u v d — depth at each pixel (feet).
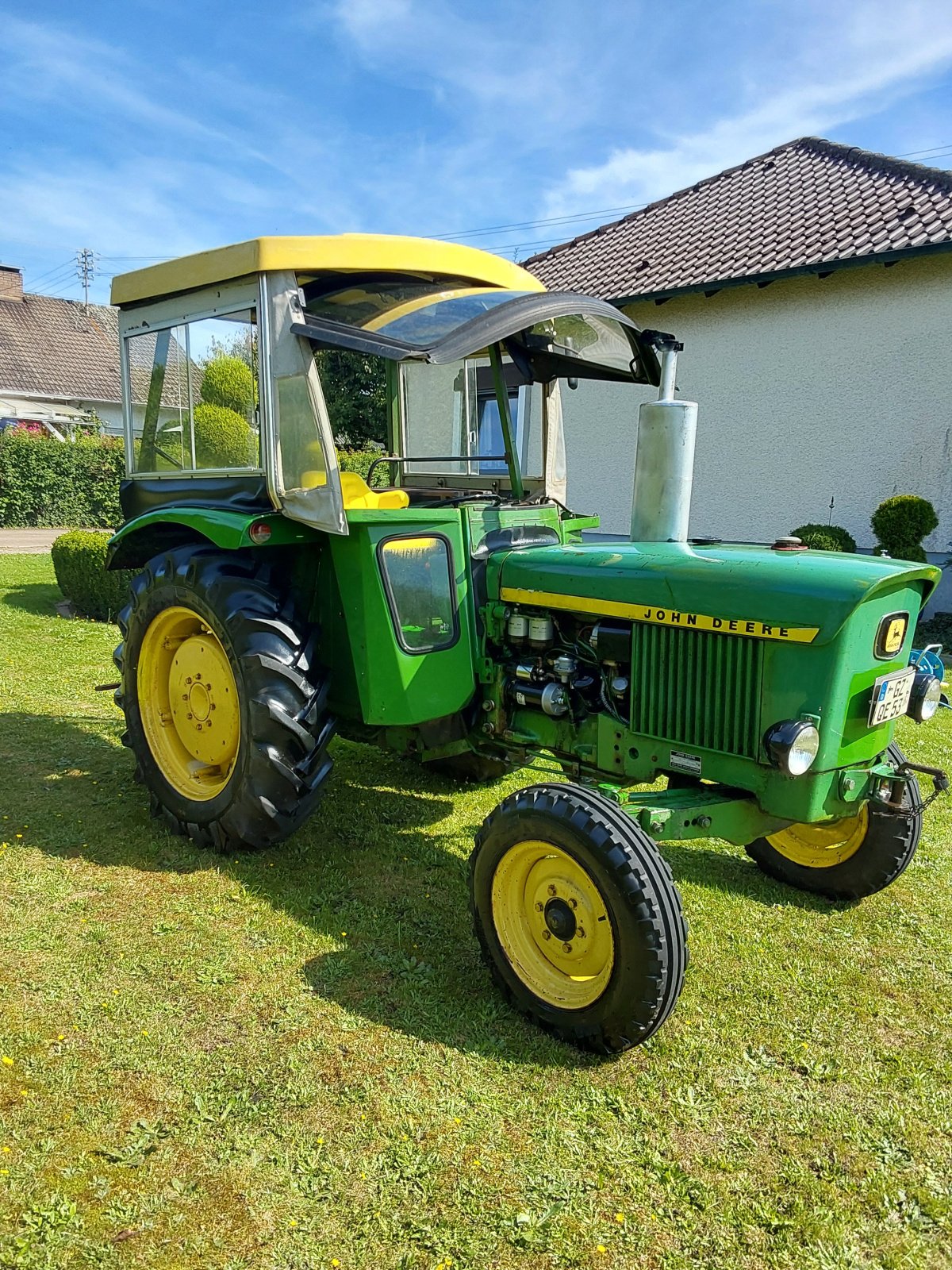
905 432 28.35
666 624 9.03
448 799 13.80
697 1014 8.64
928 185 30.68
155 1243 5.88
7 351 85.76
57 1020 8.07
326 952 9.36
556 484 14.02
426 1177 6.48
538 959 8.50
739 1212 6.31
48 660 21.49
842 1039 8.30
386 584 9.91
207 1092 7.24
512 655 10.84
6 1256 5.70
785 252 30.30
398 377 13.70
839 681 8.09
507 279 11.21
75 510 63.98
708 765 9.00
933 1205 6.42
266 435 9.91
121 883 10.68
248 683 10.48
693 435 10.46
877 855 10.40
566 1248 5.97
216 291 10.50
